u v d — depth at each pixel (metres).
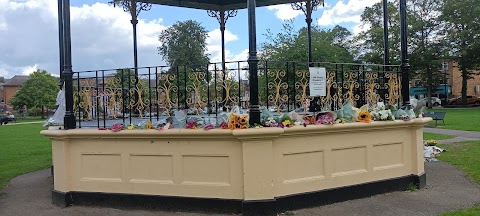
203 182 4.99
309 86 5.44
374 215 4.83
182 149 5.04
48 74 59.03
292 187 5.04
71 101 5.57
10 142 16.61
